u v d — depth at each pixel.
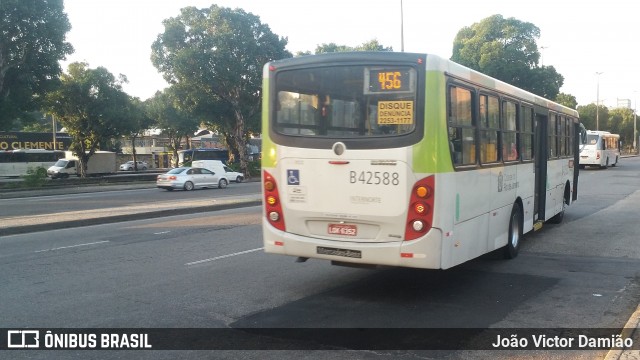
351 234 6.66
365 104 6.54
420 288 7.48
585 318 6.15
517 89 9.24
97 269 8.78
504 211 8.65
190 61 37.25
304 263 9.16
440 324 5.93
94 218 14.97
